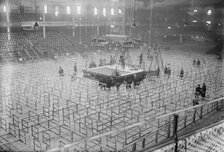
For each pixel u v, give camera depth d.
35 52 44.16
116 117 17.70
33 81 27.89
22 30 48.56
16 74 31.33
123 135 14.84
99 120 15.97
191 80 28.73
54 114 18.41
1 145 13.81
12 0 46.69
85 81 28.19
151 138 14.21
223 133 11.26
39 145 13.77
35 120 17.22
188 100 21.88
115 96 22.92
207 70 34.91
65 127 16.09
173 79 29.56
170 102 21.23
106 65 31.44
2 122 16.91
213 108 19.06
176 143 9.40
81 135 14.92
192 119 17.05
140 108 19.67
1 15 46.06
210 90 24.17
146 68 36.16
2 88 25.27
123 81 25.14
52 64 38.69
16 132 15.51
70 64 38.72
